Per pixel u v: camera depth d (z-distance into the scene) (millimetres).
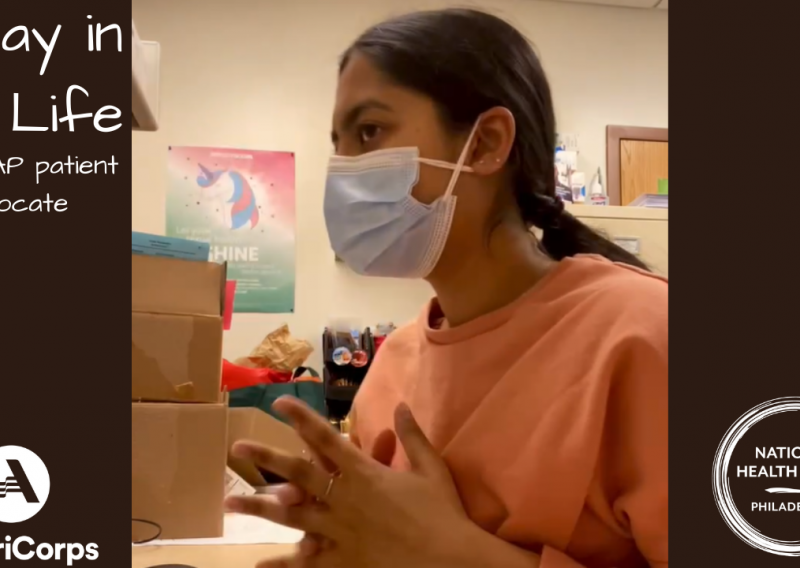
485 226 777
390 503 616
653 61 2625
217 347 1139
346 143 811
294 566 633
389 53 761
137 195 2285
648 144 2568
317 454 659
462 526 620
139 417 1067
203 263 1165
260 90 2391
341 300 2371
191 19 2373
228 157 2344
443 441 734
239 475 1382
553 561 593
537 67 833
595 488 630
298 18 2432
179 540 1050
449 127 760
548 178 830
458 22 783
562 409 640
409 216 772
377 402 914
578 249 852
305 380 1892
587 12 2600
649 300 657
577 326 681
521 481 634
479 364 742
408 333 957
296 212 2373
